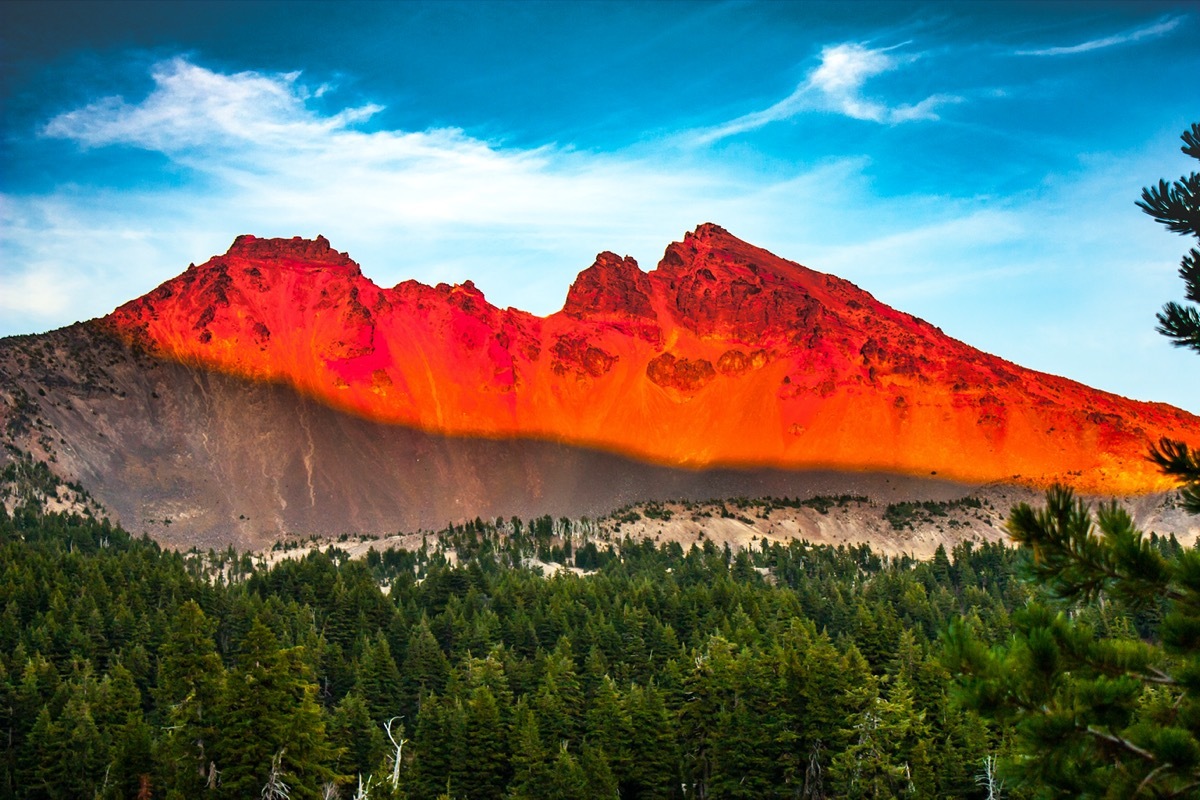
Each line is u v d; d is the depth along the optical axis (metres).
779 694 110.94
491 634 165.12
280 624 164.25
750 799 108.75
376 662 143.00
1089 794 21.69
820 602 182.75
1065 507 22.61
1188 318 23.92
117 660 150.12
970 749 99.25
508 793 111.19
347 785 110.75
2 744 126.69
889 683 123.19
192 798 86.94
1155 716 22.67
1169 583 21.95
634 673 146.25
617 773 111.69
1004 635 150.25
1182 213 23.98
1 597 176.75
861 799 97.81
